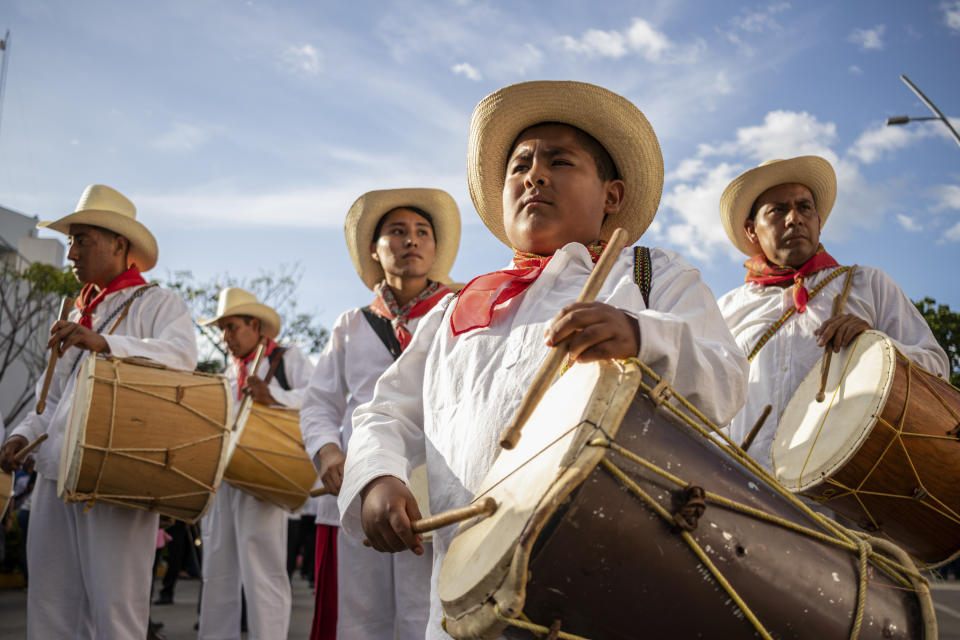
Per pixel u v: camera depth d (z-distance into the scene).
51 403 5.16
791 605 1.54
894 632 1.69
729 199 4.72
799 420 3.53
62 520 4.70
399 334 4.71
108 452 4.29
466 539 1.67
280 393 6.10
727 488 1.55
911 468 3.04
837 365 3.46
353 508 2.11
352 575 4.42
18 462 4.95
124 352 4.71
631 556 1.41
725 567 1.48
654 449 1.50
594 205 2.33
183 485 4.54
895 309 4.12
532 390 1.54
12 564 11.17
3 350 24.47
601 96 2.42
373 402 2.37
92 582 4.53
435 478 2.06
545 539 1.39
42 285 21.69
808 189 4.52
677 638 1.47
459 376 2.08
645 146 2.49
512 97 2.51
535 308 2.05
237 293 8.02
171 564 10.08
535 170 2.31
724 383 1.84
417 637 4.18
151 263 5.65
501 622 1.38
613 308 1.63
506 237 2.87
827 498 3.20
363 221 5.23
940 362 3.96
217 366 19.69
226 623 5.98
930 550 3.16
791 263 4.41
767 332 4.23
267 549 5.94
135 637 4.56
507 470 1.68
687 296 2.08
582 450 1.42
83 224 5.35
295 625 8.15
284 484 5.86
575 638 1.44
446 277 5.76
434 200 5.30
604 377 1.52
